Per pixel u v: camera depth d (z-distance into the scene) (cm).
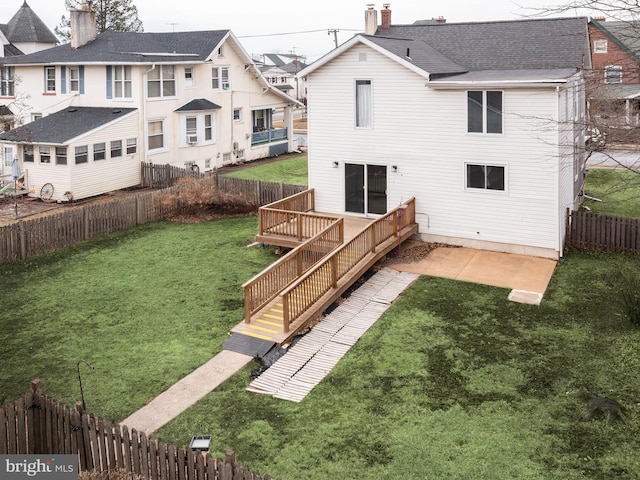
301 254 1702
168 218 2639
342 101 2241
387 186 2220
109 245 2245
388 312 1593
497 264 1933
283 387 1241
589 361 1311
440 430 1079
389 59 2119
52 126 3086
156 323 1553
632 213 2514
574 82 2038
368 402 1177
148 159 3319
